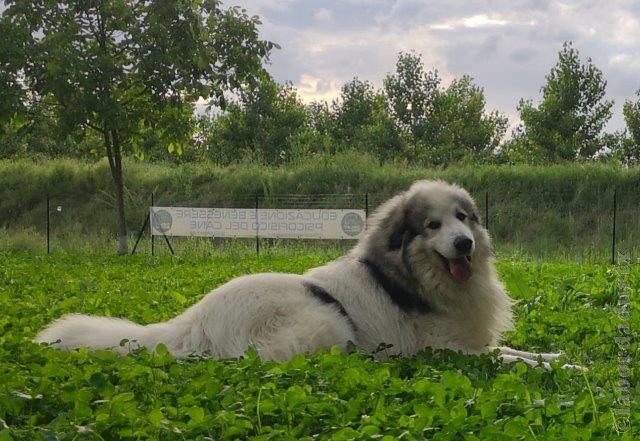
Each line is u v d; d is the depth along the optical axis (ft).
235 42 65.05
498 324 22.17
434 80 144.77
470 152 132.26
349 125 149.69
